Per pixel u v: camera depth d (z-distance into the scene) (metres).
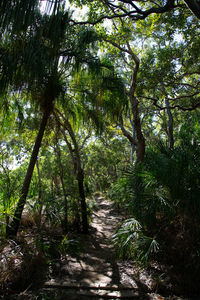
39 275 3.79
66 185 7.61
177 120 12.55
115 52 7.46
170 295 3.25
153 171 3.96
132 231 3.83
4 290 3.26
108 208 11.73
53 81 5.14
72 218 6.99
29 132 7.34
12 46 3.64
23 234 5.18
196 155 3.84
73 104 6.86
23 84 4.49
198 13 3.49
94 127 7.05
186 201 3.52
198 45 6.68
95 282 3.61
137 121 7.38
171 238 3.89
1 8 2.02
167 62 7.11
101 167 23.66
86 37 5.25
